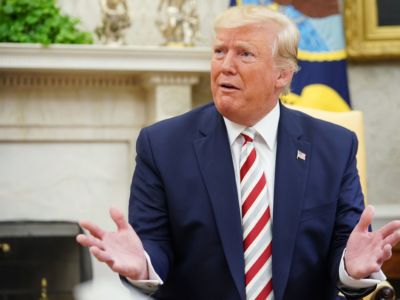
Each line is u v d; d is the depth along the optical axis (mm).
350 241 2402
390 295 3387
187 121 2803
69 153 5941
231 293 2568
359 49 6043
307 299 2637
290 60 2676
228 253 2557
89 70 5672
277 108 2773
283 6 5770
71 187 5938
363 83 6211
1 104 5797
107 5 5730
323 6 5809
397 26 6078
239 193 2650
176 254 2689
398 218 6078
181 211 2633
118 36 5754
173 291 2689
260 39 2592
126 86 5977
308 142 2758
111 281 1083
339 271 2430
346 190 2734
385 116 6238
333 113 3723
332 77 5773
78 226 3717
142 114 6027
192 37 5855
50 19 5633
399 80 6242
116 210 2287
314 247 2633
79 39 5680
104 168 5984
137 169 2771
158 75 5719
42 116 5852
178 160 2699
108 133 5969
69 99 5895
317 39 5785
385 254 2281
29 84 5816
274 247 2564
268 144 2707
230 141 2715
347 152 2783
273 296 2549
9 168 5852
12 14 5586
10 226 3633
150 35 6059
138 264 2238
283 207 2611
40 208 5891
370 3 6047
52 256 3342
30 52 5492
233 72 2582
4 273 3281
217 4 6160
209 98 6125
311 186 2680
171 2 5824
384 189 6250
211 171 2654
